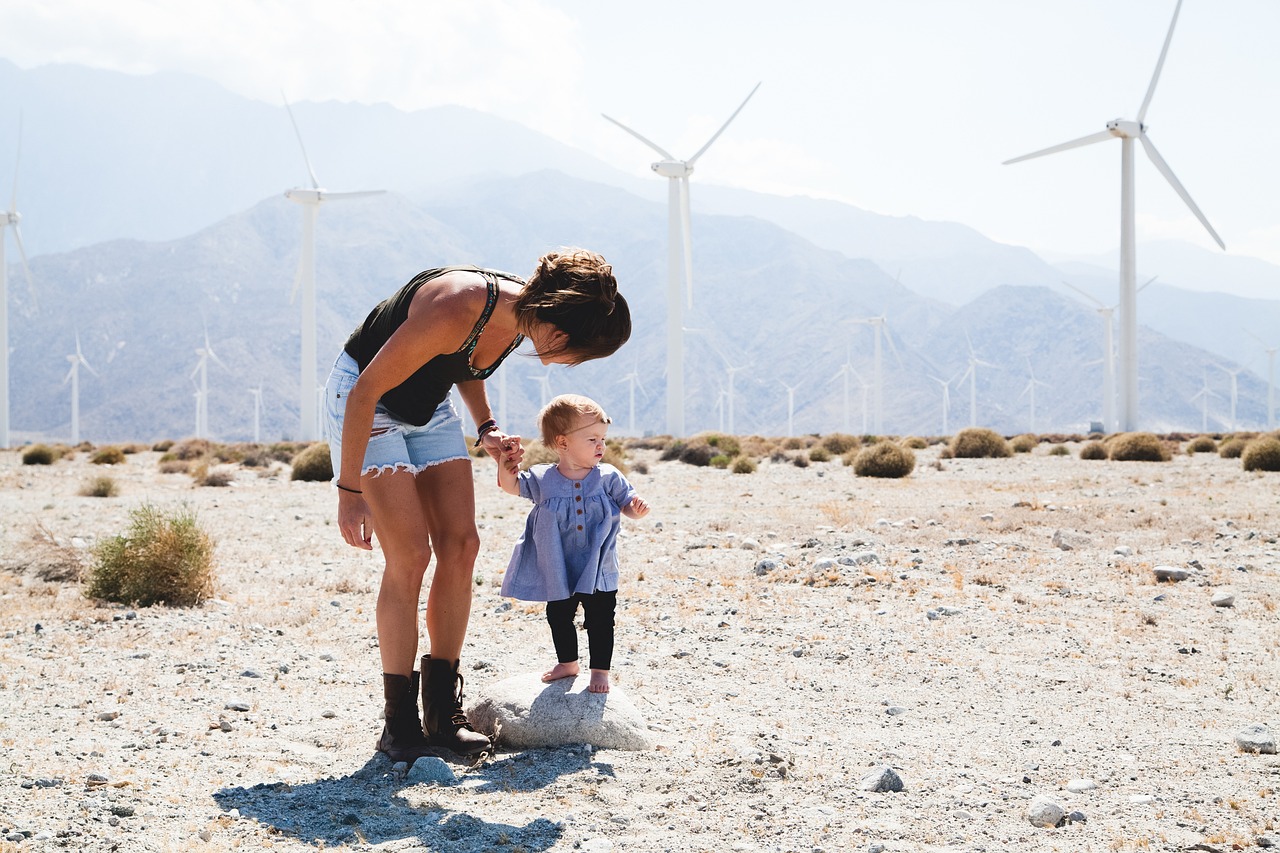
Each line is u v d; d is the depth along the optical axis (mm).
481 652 7086
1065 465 31891
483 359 4609
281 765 4574
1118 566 10625
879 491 21891
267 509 19703
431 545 4805
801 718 5477
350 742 4992
